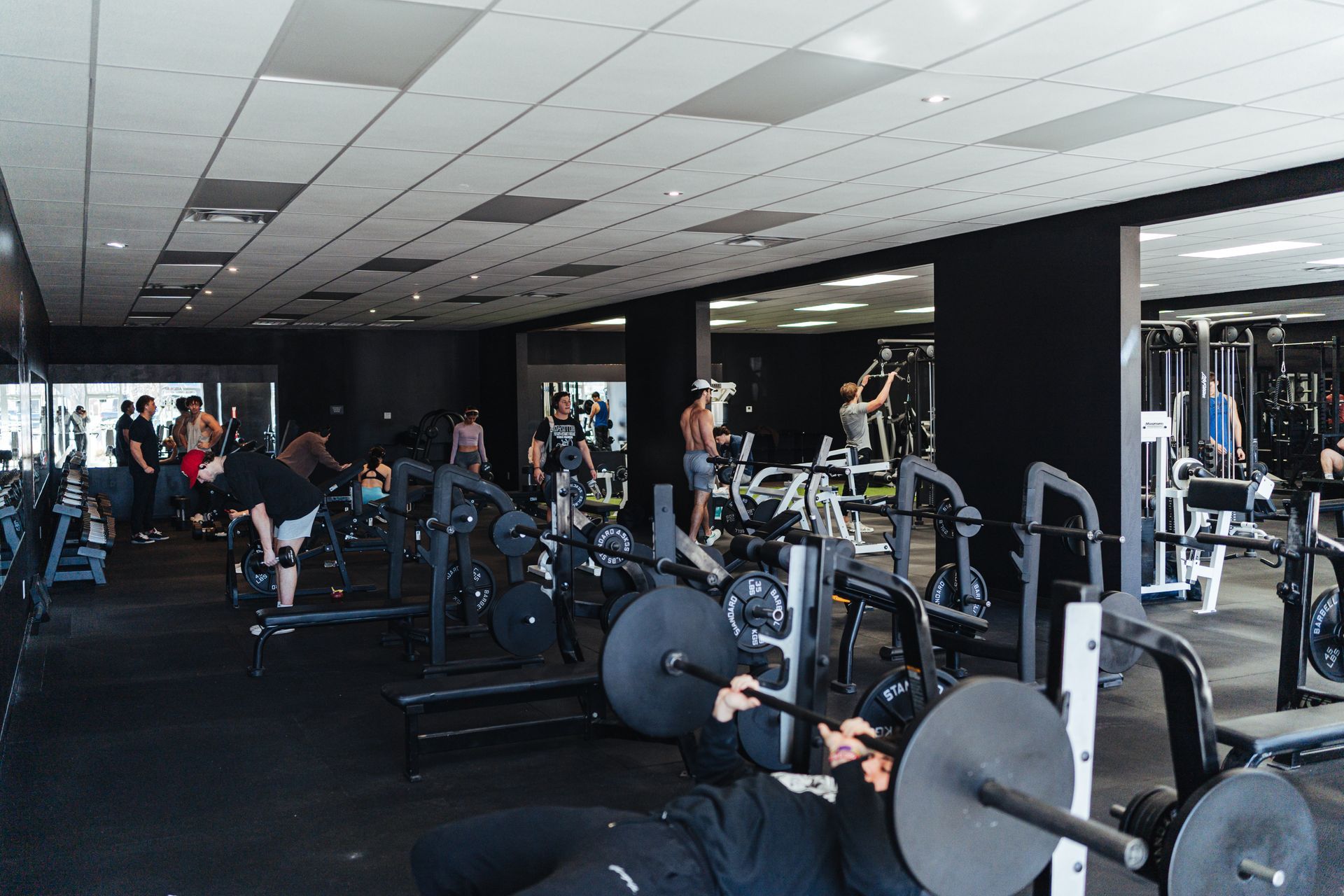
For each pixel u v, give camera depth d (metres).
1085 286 6.77
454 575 6.26
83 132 4.45
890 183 5.93
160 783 3.84
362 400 16.58
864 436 11.44
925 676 2.47
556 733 4.10
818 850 1.84
